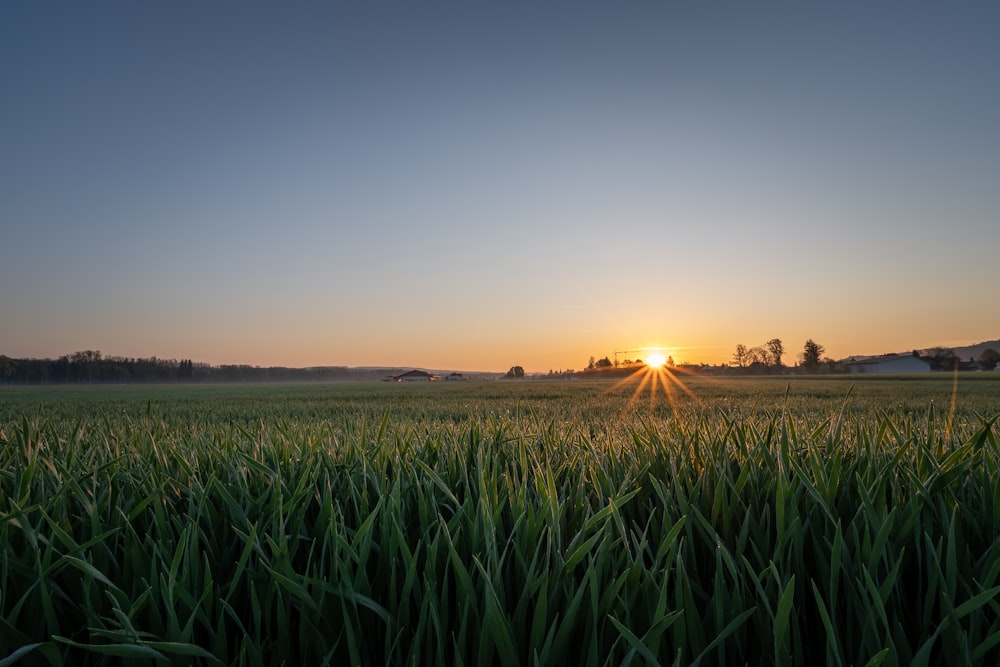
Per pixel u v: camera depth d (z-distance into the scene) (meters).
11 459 2.72
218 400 30.89
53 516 1.95
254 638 1.58
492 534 1.62
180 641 1.37
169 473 2.66
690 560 1.80
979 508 2.02
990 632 1.40
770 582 1.62
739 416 3.38
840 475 2.22
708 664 1.52
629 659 1.27
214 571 1.81
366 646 1.54
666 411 13.72
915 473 2.13
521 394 30.91
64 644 1.54
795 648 1.45
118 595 1.49
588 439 3.44
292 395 39.72
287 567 1.59
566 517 2.14
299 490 2.01
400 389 52.53
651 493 2.41
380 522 1.96
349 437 3.29
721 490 2.02
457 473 2.62
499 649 1.33
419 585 1.67
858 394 26.39
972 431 2.94
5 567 1.53
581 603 1.54
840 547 1.54
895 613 1.52
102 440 3.44
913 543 1.81
